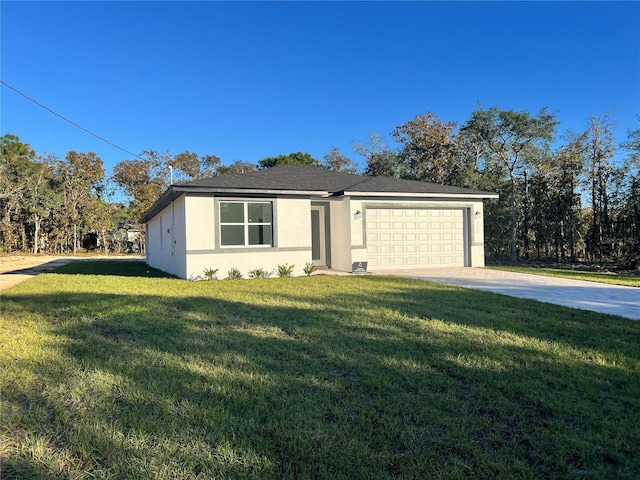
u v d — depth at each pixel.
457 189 15.05
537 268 15.42
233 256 11.88
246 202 12.18
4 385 3.32
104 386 3.31
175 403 3.01
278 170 15.42
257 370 3.73
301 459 2.30
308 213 12.84
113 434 2.52
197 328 5.31
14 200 29.55
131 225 34.34
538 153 22.72
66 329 5.25
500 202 22.28
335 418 2.81
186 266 11.35
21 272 14.64
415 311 6.44
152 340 4.72
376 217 13.99
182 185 11.14
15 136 30.03
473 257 15.13
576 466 2.27
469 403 3.07
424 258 14.62
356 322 5.66
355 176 16.06
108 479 2.09
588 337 4.96
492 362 3.98
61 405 2.96
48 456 2.30
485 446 2.46
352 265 13.20
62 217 31.17
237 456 2.30
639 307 6.97
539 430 2.64
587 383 3.44
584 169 18.48
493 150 25.09
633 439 2.53
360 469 2.17
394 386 3.37
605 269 15.30
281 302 7.32
